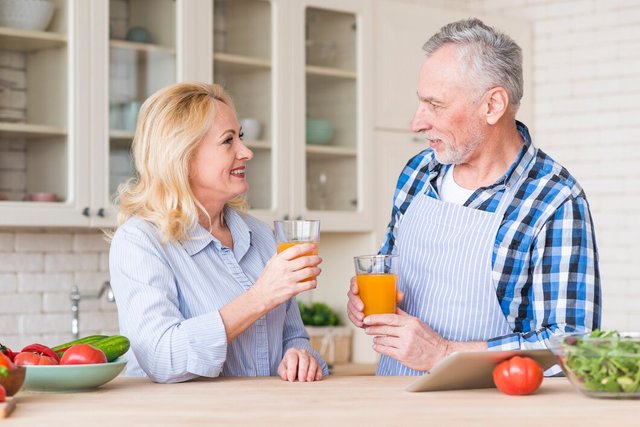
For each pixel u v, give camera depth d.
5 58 4.00
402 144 5.28
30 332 4.62
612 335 2.10
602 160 5.72
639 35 5.61
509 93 2.69
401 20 5.28
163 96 2.62
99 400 2.08
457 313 2.75
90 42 4.19
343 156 5.06
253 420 1.81
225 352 2.39
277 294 2.38
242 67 4.70
